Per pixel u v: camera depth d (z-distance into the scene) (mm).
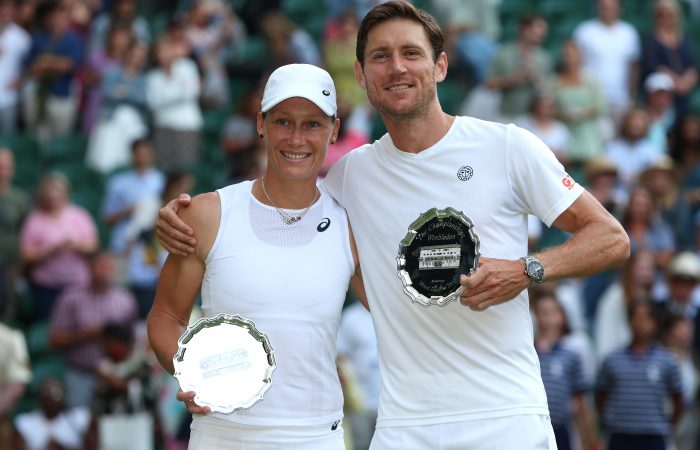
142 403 28141
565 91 39938
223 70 46938
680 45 44188
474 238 14867
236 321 14977
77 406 32562
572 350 28250
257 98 40562
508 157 15367
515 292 14719
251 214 15680
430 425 15383
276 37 44188
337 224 15859
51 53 43500
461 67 44438
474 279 14492
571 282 33594
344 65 40656
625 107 43344
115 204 36406
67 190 36125
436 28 15438
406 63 15172
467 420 15289
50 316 35375
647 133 39750
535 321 28312
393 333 15578
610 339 30906
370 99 15453
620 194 37406
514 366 15414
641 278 30734
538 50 41094
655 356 28734
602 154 40156
